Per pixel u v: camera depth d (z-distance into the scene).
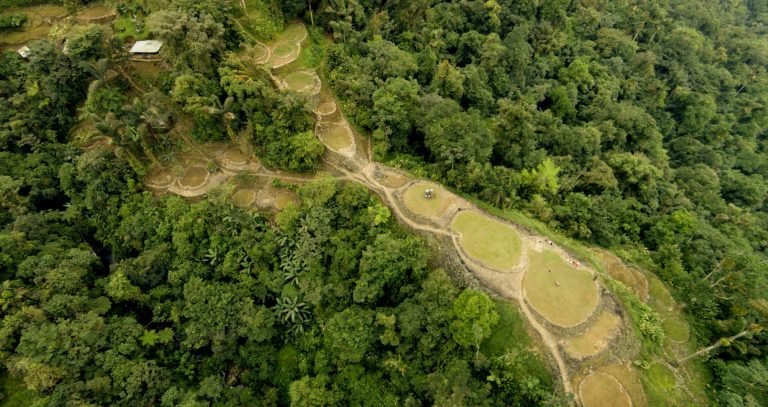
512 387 38.00
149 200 52.41
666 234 55.22
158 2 59.50
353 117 59.59
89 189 50.44
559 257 46.62
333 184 51.28
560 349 40.50
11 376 39.41
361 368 42.53
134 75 59.09
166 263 48.72
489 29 81.25
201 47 51.47
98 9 65.56
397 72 61.22
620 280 48.72
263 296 47.81
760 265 50.28
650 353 41.69
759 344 42.28
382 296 46.25
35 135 54.06
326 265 49.22
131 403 39.41
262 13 64.56
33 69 53.09
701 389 40.34
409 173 55.09
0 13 63.97
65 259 44.97
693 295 47.75
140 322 47.44
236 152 58.09
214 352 44.59
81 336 39.41
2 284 41.09
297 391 40.69
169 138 56.09
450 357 40.56
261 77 55.44
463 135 52.84
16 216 47.88
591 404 37.91
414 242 46.03
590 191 60.31
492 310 40.50
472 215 50.22
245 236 48.69
